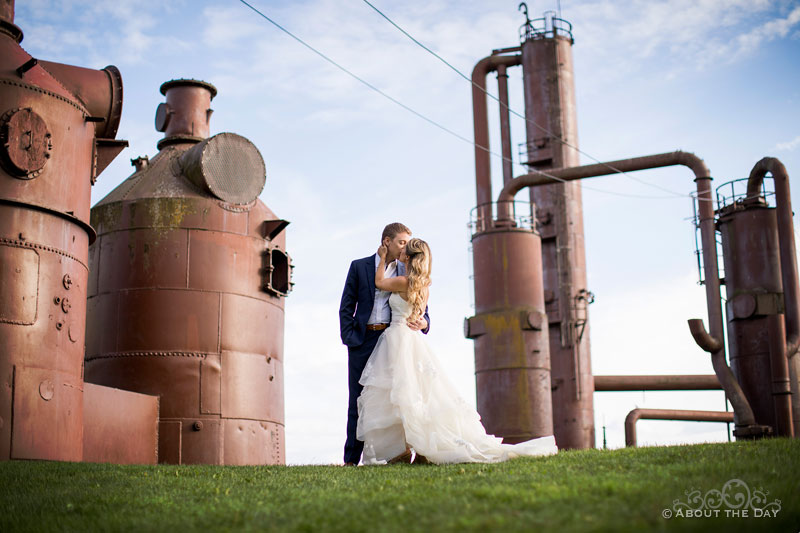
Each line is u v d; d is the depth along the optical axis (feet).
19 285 48.11
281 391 76.33
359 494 25.14
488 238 128.77
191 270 71.05
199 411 68.80
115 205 72.90
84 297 53.31
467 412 34.65
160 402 68.33
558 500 21.94
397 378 34.24
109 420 61.87
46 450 47.85
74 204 52.60
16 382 47.03
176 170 74.64
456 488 24.77
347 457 35.91
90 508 26.58
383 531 19.65
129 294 70.44
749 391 120.16
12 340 47.32
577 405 137.18
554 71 146.00
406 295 35.40
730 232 125.80
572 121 145.69
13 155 48.57
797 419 118.01
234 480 31.09
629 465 28.66
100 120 55.77
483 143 142.72
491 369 124.06
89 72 58.65
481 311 127.13
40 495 29.94
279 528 21.11
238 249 73.36
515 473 27.89
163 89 80.64
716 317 115.85
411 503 22.85
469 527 19.26
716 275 116.67
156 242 71.20
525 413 121.49
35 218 49.65
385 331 35.42
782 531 19.66
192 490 28.91
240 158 74.64
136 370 68.69
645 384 151.12
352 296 36.04
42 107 51.06
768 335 119.85
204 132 80.18
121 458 62.80
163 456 67.21
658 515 19.99
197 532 21.65
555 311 140.36
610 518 19.63
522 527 18.95
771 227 123.95
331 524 20.99
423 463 34.35
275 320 76.13
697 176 119.65
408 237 36.45
